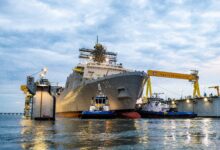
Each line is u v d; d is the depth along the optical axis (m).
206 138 27.17
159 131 35.03
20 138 27.20
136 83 69.88
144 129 37.88
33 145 21.80
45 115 66.44
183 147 20.92
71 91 84.56
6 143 23.33
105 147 20.61
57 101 105.06
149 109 96.44
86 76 78.31
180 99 124.88
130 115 72.75
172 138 27.00
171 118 92.31
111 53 93.12
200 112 113.38
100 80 71.44
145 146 21.31
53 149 19.67
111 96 72.31
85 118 71.06
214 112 105.81
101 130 35.50
